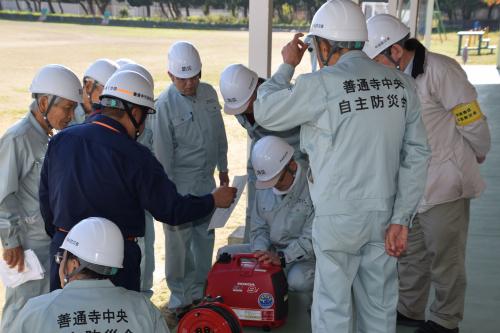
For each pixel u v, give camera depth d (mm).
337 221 2561
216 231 6980
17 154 3178
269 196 3799
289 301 3918
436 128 3254
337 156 2527
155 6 39781
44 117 3232
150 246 4379
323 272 2650
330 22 2596
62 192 2766
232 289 3510
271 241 3865
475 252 5098
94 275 2150
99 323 2039
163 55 26359
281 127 2654
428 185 3285
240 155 11531
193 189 4199
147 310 2121
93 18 38719
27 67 22312
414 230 3539
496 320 3891
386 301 2713
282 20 37594
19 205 3299
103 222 2225
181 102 4102
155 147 4062
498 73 20359
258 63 4883
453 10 41969
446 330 3463
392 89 2555
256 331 3561
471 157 3334
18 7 39094
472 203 6551
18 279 3240
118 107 2793
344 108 2498
